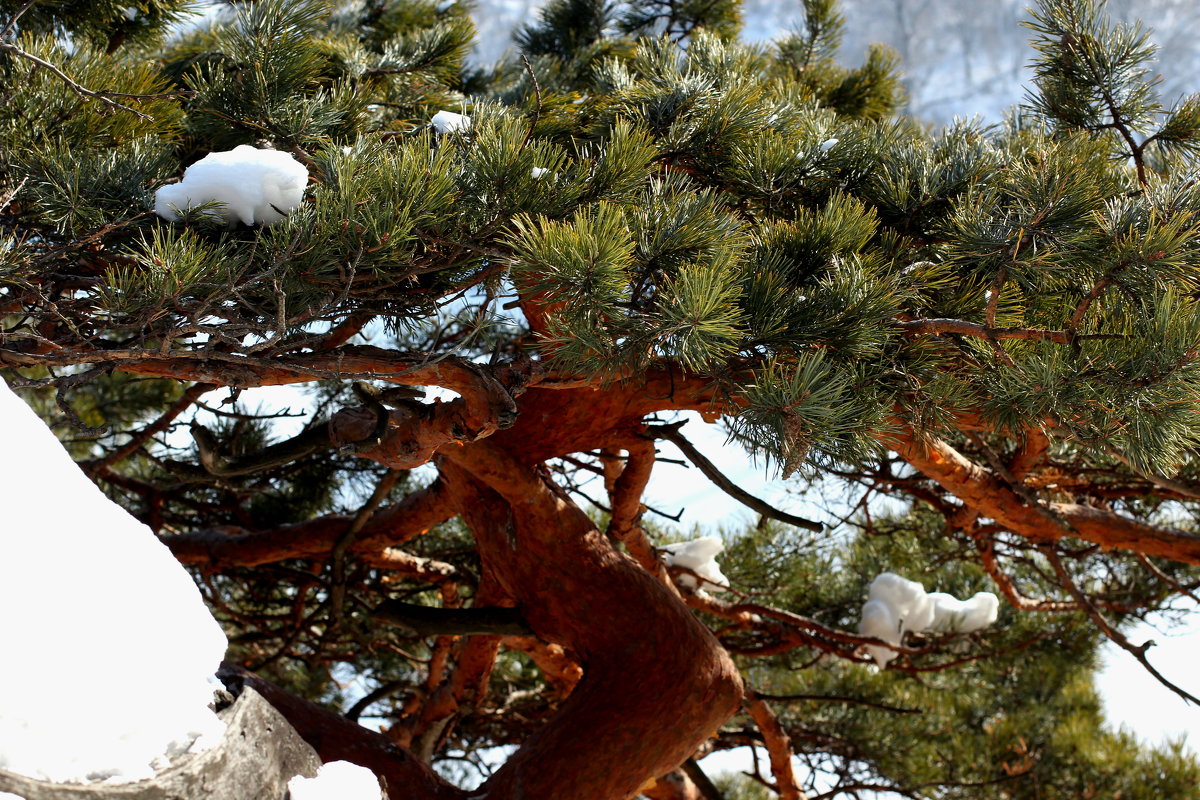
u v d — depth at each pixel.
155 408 5.11
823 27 5.04
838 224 2.33
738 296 2.05
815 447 2.02
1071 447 3.63
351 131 2.81
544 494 2.96
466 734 5.53
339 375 2.08
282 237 1.96
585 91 4.11
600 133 2.90
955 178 2.75
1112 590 5.28
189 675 1.62
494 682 5.39
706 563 4.20
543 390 2.91
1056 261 2.35
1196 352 2.00
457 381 2.23
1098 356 2.12
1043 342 2.31
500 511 3.09
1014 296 2.43
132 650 1.54
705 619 5.21
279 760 1.75
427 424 2.43
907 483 3.96
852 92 4.93
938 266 2.48
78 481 1.60
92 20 3.55
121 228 2.20
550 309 2.51
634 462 3.25
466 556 4.96
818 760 5.66
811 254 2.34
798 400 1.90
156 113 2.60
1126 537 3.53
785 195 2.79
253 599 5.09
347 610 4.66
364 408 2.70
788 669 5.79
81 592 1.50
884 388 2.27
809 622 4.28
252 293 2.04
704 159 2.84
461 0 4.96
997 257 2.35
